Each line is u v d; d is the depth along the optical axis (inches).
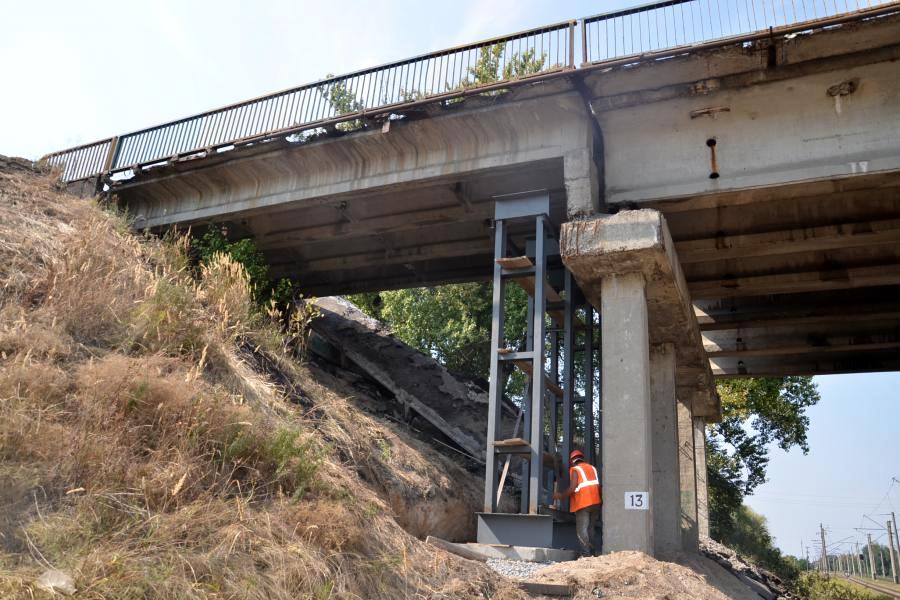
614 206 525.3
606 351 478.3
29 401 227.9
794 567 1744.6
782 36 452.4
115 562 177.5
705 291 682.2
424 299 1026.7
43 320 293.3
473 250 715.4
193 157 648.4
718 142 505.4
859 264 635.5
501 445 480.1
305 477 271.7
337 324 847.1
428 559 288.2
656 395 635.5
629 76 496.4
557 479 555.2
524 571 354.0
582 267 495.5
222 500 231.5
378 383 751.7
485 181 613.3
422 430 692.7
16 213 407.8
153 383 261.1
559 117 530.9
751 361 886.4
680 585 347.9
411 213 660.1
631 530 432.1
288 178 639.1
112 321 319.9
